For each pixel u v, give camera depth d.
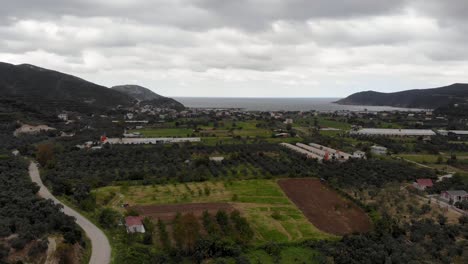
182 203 106.94
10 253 61.91
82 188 112.94
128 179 131.50
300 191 121.38
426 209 100.25
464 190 116.94
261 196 115.38
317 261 74.19
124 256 69.75
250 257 75.19
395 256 74.00
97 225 86.69
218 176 138.50
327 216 99.00
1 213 78.81
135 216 90.38
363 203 106.81
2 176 114.50
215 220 92.38
